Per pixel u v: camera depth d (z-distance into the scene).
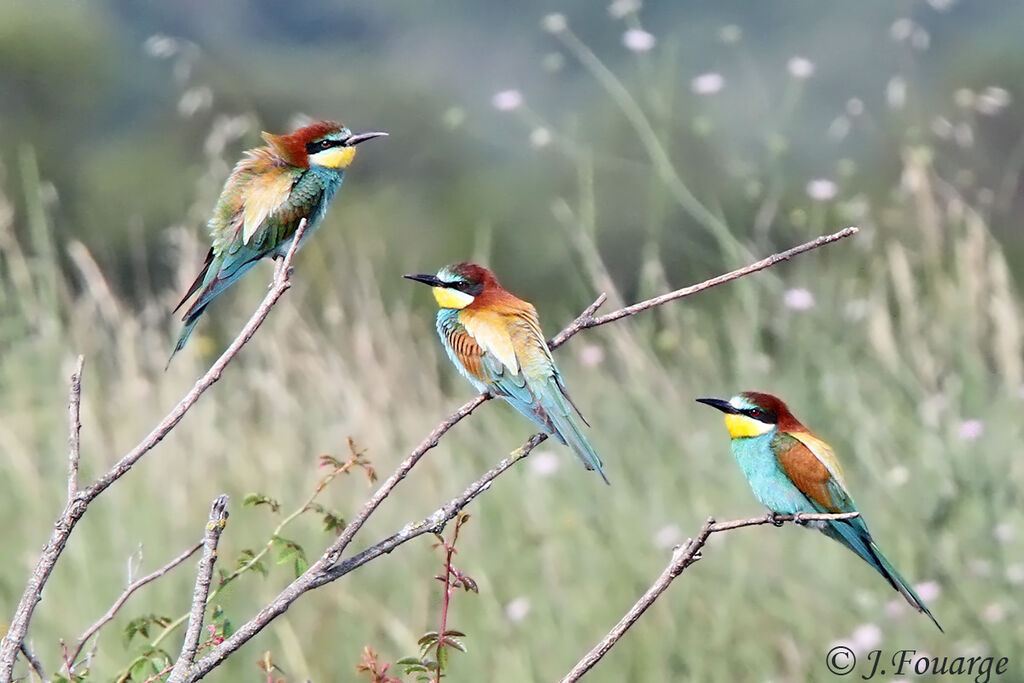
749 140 19.66
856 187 20.30
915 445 11.87
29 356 13.45
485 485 6.16
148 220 25.33
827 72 27.70
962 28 28.44
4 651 5.57
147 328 14.77
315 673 10.70
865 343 13.16
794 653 10.48
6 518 11.95
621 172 24.39
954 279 13.94
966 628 10.69
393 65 31.16
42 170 26.91
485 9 32.22
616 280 23.45
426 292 23.03
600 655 5.97
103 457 12.46
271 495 11.98
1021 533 11.03
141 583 6.43
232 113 29.11
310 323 14.50
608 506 11.80
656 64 27.67
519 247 25.00
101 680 10.19
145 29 30.72
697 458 12.12
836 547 11.21
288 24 32.44
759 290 14.09
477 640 10.82
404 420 12.80
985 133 23.39
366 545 11.65
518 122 28.59
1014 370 12.30
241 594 11.17
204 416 12.84
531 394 8.75
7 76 28.34
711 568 11.17
